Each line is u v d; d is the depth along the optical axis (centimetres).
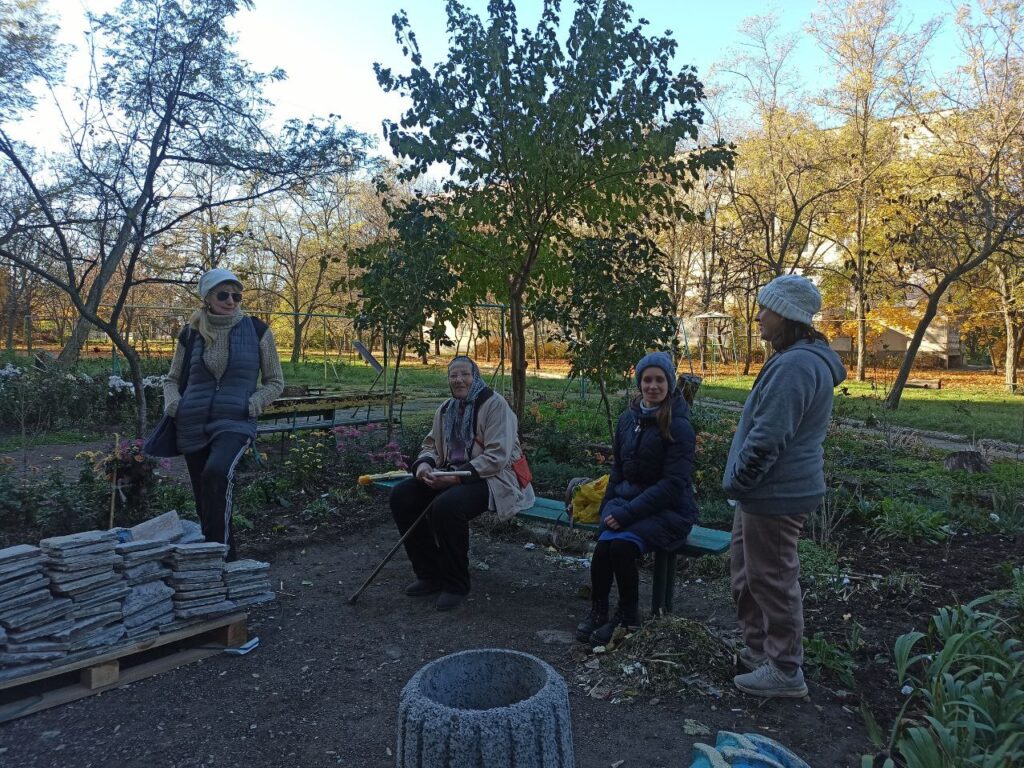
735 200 2609
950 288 2748
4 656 288
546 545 548
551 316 862
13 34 795
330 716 304
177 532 358
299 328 3253
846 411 1120
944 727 238
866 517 598
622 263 856
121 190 755
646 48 818
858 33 2356
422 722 201
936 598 434
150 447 435
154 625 334
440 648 371
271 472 759
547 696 209
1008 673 278
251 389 439
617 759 272
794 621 310
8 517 532
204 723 297
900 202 1641
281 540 542
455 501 419
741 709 307
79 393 1138
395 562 511
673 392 386
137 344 2386
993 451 1095
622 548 368
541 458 823
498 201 864
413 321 820
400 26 816
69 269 714
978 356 4519
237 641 365
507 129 827
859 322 2731
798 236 2875
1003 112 1834
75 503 514
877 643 372
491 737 195
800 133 2566
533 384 2111
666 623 357
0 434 1015
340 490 668
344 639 382
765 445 288
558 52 805
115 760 271
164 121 720
